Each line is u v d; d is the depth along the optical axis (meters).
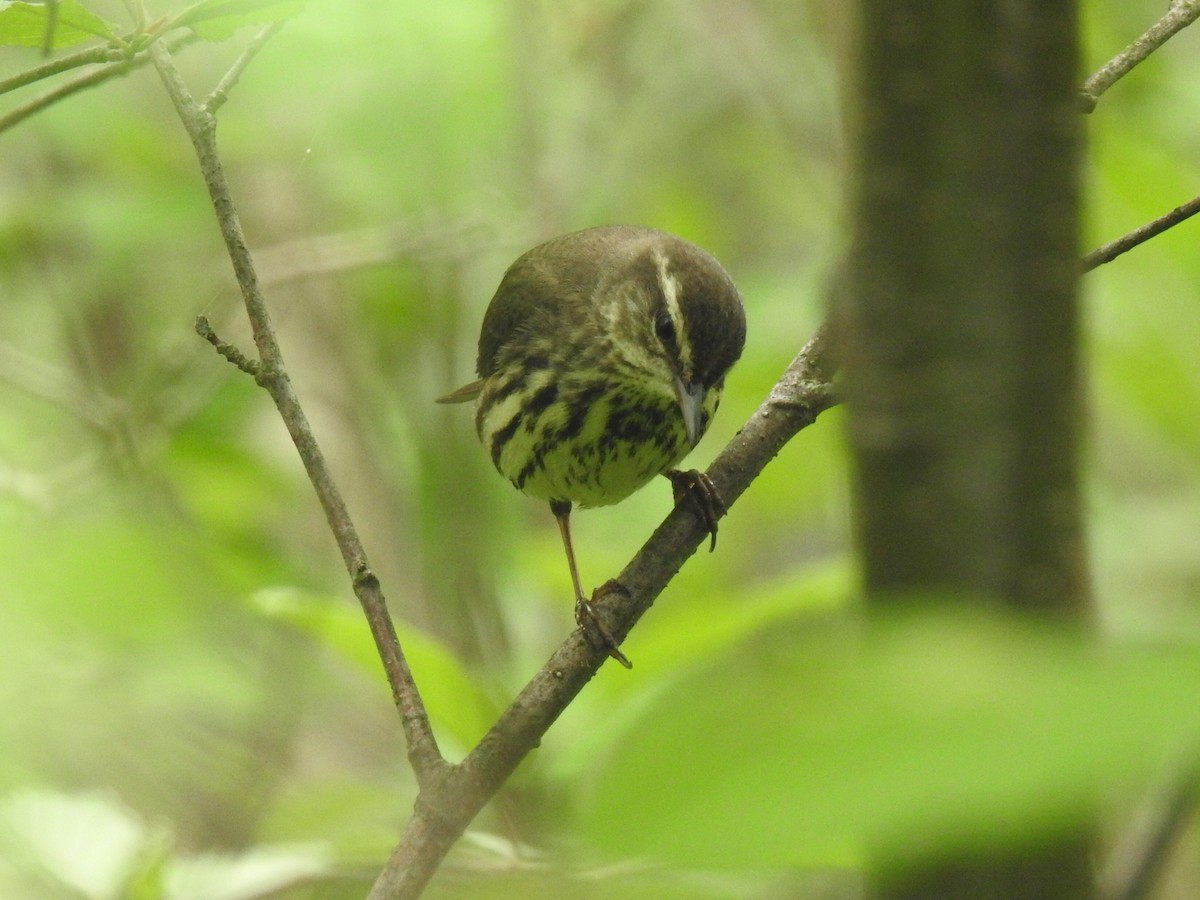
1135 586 13.23
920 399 2.63
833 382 7.75
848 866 4.44
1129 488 16.30
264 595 8.69
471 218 15.62
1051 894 2.19
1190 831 9.61
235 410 16.08
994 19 2.64
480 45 14.71
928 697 1.59
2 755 8.47
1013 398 2.59
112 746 10.02
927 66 2.66
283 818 10.73
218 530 13.26
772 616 8.86
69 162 16.52
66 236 16.00
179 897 8.90
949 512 2.58
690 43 17.25
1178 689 1.53
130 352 17.75
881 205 2.68
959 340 2.62
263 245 17.69
